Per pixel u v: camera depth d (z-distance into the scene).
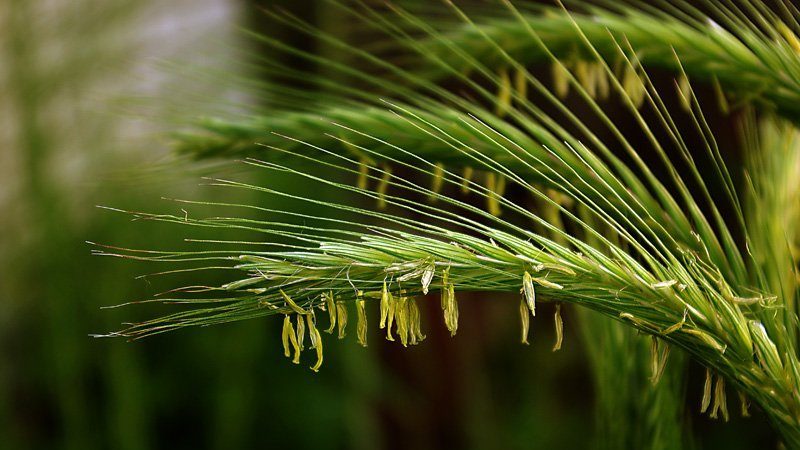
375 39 0.62
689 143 1.17
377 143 0.49
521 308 0.44
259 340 1.00
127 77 0.81
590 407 1.24
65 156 0.88
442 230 0.43
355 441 1.06
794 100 0.50
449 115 0.49
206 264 0.96
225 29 0.84
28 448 0.96
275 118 0.50
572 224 0.55
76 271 0.91
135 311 0.98
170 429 1.02
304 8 0.80
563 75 0.52
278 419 1.03
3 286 0.91
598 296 0.44
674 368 0.55
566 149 0.49
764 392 0.45
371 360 1.08
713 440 1.11
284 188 0.92
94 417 0.95
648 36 0.51
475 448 1.16
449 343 1.16
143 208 0.91
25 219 0.89
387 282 0.43
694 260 0.45
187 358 1.01
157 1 0.84
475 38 0.53
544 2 0.60
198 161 0.52
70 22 0.85
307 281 0.43
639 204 0.48
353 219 0.95
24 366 0.97
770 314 0.46
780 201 0.54
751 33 0.50
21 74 0.85
